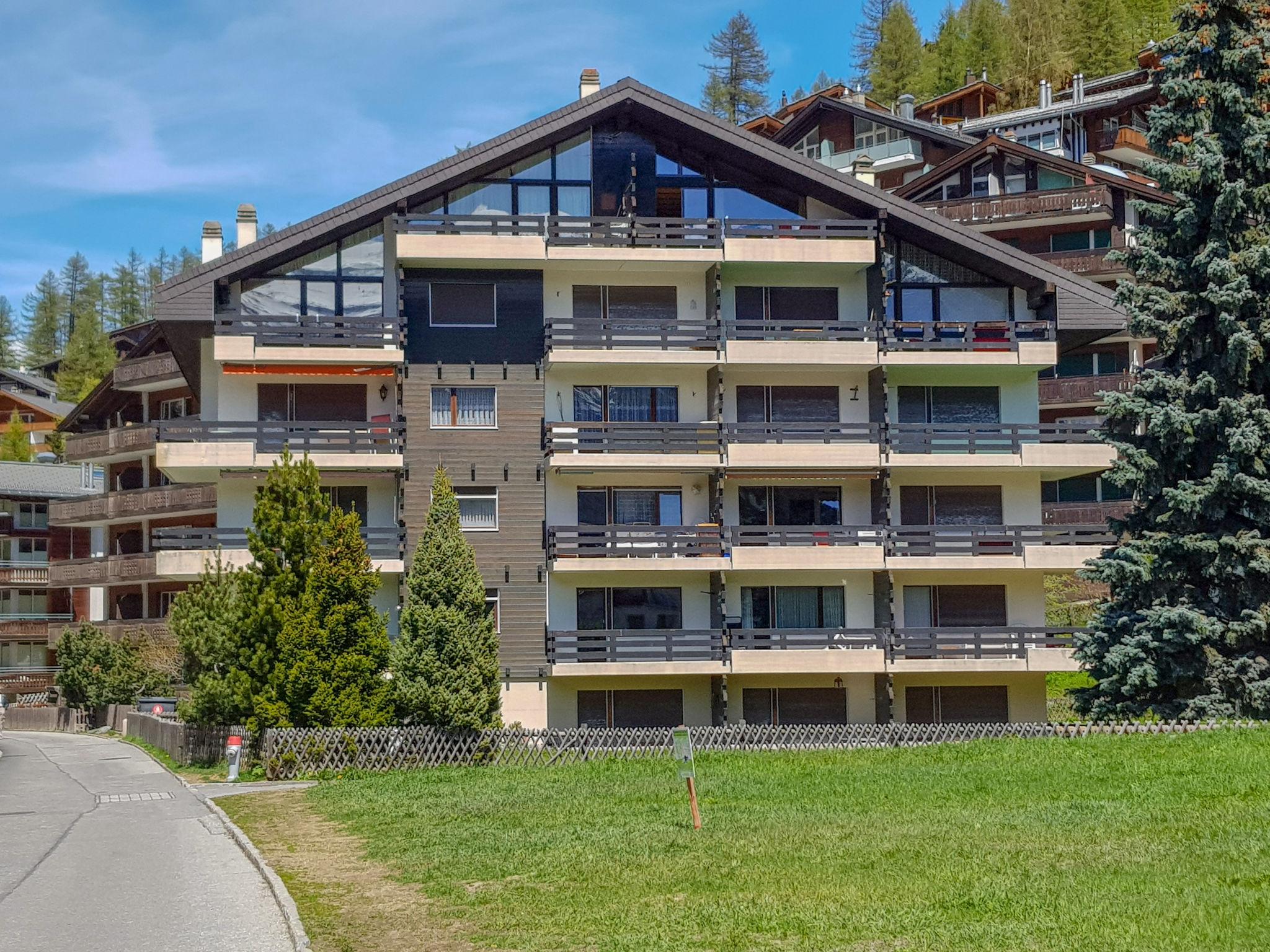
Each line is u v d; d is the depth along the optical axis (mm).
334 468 40375
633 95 41656
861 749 34156
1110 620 37688
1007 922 14492
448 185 41500
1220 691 36406
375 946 14766
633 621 41875
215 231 45375
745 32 139625
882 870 17516
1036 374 44188
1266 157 37500
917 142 75125
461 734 34188
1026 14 126250
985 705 43000
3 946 15219
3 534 81375
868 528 41719
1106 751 29766
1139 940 13539
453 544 35281
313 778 32625
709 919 15188
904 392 43969
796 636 41438
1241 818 20094
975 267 43938
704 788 27203
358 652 34094
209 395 42438
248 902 17375
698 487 42594
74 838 23766
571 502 41844
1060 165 64188
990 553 42156
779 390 43375
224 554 41312
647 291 42781
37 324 174625
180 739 39750
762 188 43312
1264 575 36375
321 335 40531
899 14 139375
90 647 62750
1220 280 37625
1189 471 38219
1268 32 38188
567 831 21906
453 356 41406
